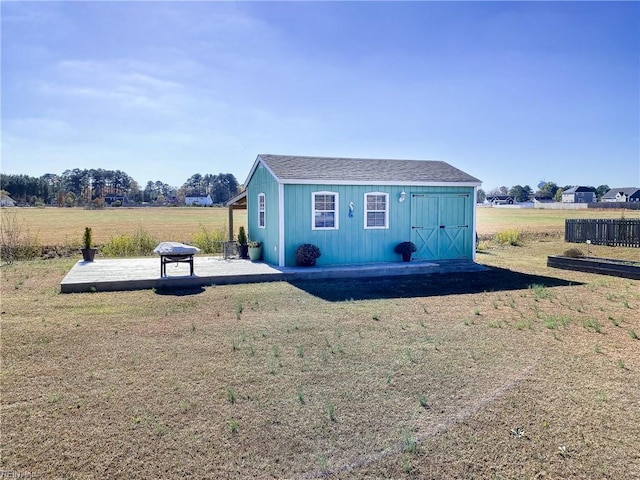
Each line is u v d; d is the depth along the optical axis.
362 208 13.92
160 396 4.39
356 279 12.02
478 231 29.92
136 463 3.22
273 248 13.89
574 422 3.83
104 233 29.41
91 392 4.49
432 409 4.09
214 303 8.79
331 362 5.36
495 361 5.38
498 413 3.99
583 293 9.91
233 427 3.75
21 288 10.55
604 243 21.72
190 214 59.91
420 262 14.18
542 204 88.44
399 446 3.44
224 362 5.38
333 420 3.88
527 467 3.16
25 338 6.38
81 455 3.32
